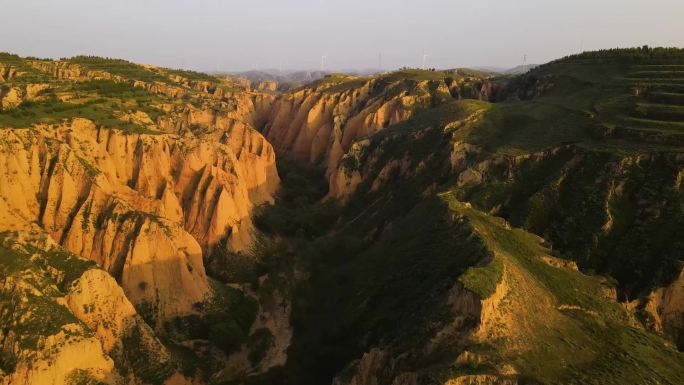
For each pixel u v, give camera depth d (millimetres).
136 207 65500
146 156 70688
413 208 75875
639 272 53094
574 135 76938
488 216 60062
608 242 57438
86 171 59969
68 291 43188
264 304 65438
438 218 60469
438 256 53125
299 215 91062
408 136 97625
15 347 36969
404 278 54812
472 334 37469
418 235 61500
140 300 54562
